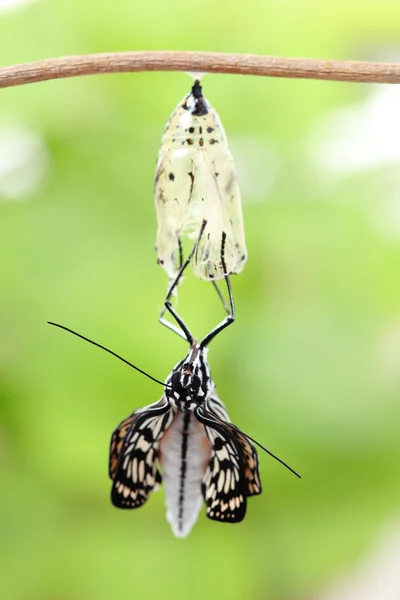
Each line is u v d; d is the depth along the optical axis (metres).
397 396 0.40
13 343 0.40
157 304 0.40
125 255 0.40
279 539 0.40
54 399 0.40
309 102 0.41
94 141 0.40
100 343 0.39
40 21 0.41
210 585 0.39
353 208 0.40
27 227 0.40
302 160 0.41
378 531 0.40
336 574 0.40
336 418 0.40
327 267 0.40
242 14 0.41
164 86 0.40
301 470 0.40
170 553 0.40
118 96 0.40
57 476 0.40
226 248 0.36
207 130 0.36
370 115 0.41
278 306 0.40
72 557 0.39
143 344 0.39
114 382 0.40
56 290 0.40
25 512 0.39
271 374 0.40
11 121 0.40
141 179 0.40
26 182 0.40
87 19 0.41
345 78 0.35
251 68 0.35
